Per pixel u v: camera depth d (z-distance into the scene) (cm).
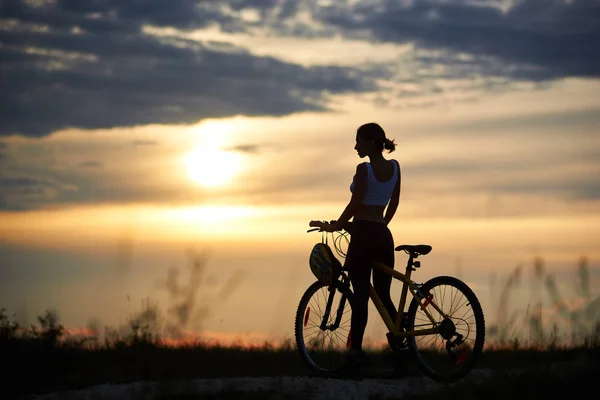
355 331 850
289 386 780
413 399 718
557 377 749
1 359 914
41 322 995
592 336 738
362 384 809
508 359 860
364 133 861
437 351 815
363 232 848
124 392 759
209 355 1023
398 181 874
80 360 948
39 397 761
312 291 915
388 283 866
